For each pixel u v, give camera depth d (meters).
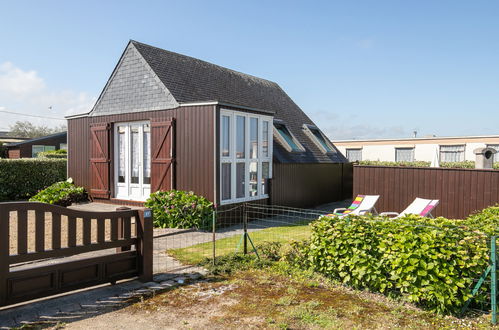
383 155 31.14
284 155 12.85
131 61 11.41
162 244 7.37
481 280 3.92
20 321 3.70
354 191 11.19
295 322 3.70
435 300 3.99
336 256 4.91
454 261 3.95
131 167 11.64
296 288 4.74
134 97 11.30
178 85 11.15
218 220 9.42
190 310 4.02
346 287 4.76
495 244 3.89
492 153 11.52
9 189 13.94
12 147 27.97
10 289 3.78
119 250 5.02
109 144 11.98
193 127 9.87
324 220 5.28
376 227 4.65
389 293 4.40
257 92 16.17
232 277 5.20
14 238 7.39
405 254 4.13
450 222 4.71
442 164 25.05
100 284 4.65
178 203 9.09
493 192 9.13
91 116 12.55
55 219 4.15
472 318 3.87
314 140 16.23
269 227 9.65
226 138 9.92
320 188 15.15
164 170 10.44
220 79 14.25
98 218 4.58
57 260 5.97
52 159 15.30
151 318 3.81
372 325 3.63
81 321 3.73
